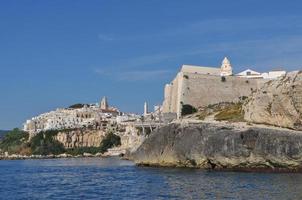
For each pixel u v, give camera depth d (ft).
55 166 545.03
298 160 346.95
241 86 634.43
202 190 238.48
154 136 439.22
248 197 210.18
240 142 361.30
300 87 389.60
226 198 208.54
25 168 517.96
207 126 386.11
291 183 263.70
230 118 443.32
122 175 353.51
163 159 419.13
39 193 252.42
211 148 376.07
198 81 622.54
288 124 388.37
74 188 272.31
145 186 268.21
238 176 312.71
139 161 460.96
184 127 404.98
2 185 303.48
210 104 618.03
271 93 402.52
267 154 351.87
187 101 613.11
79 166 522.47
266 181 276.41
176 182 281.74
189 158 392.88
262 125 387.75
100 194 238.68
